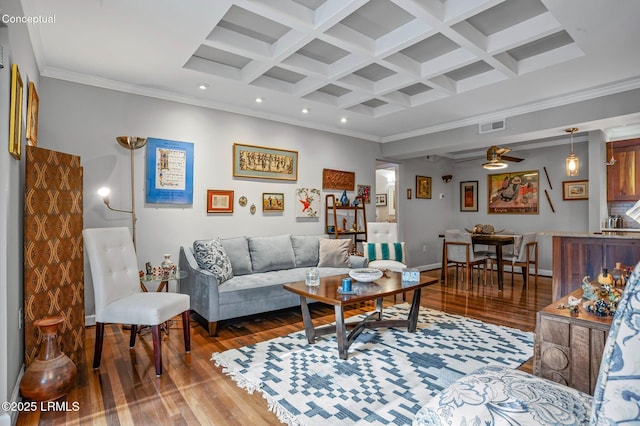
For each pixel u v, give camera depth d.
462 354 2.78
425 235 7.21
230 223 4.44
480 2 2.30
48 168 2.45
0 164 1.84
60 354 2.19
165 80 3.58
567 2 2.23
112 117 3.62
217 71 3.48
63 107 3.36
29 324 2.27
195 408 2.02
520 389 1.20
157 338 2.42
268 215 4.80
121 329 3.38
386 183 8.99
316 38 2.97
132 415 1.95
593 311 1.91
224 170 4.39
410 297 4.75
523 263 5.45
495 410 1.10
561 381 1.86
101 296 2.52
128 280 2.83
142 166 3.80
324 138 5.45
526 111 4.36
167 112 3.96
